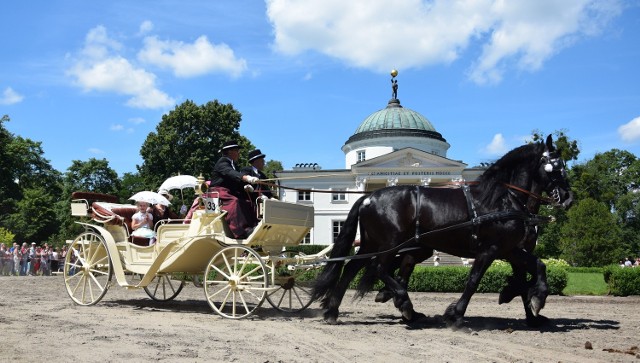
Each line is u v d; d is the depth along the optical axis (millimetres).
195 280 11953
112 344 6867
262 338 7621
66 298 13336
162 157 53125
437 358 6477
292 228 10320
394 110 64938
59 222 63062
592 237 43188
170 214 12414
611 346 7453
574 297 16391
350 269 9750
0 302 11859
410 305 9172
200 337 7539
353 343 7395
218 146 54062
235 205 10086
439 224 9039
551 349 7152
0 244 28562
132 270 10992
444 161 55344
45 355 6109
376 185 58219
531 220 9031
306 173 56500
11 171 58688
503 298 9508
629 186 74750
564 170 9188
